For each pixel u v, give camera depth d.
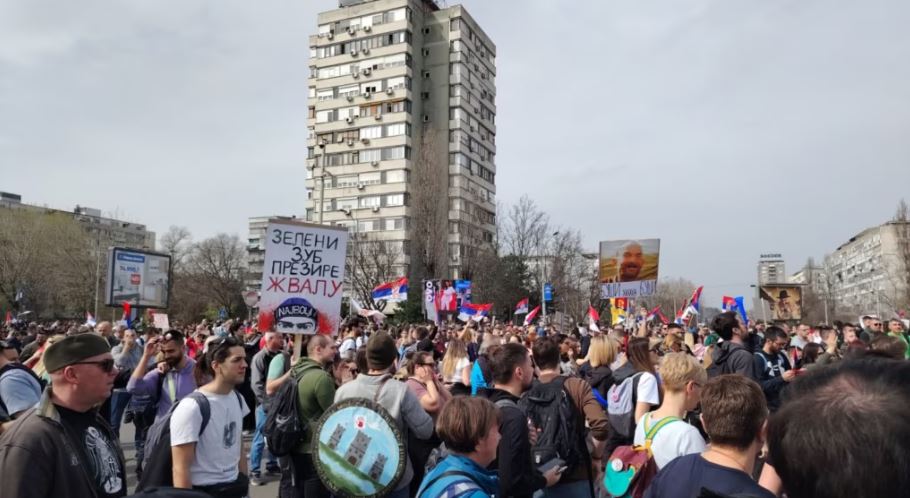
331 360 6.22
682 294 107.44
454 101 67.81
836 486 1.20
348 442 4.59
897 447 1.16
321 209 31.06
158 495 1.65
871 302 108.25
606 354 6.80
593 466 5.44
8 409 4.90
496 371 4.78
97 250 64.31
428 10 70.25
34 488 2.87
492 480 3.45
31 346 9.98
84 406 3.29
